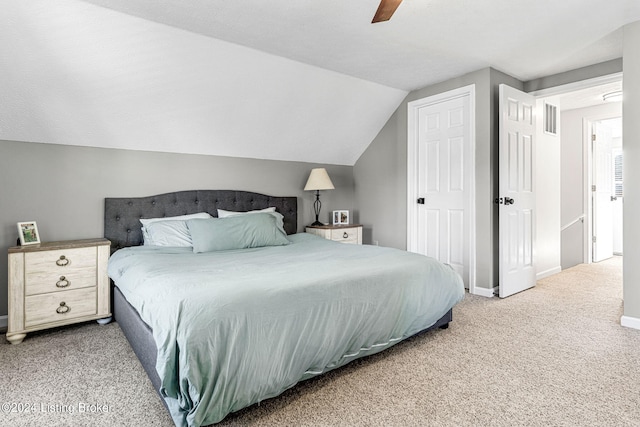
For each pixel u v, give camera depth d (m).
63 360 2.18
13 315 2.43
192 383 1.35
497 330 2.62
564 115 5.51
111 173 3.22
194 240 2.99
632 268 2.66
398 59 3.30
